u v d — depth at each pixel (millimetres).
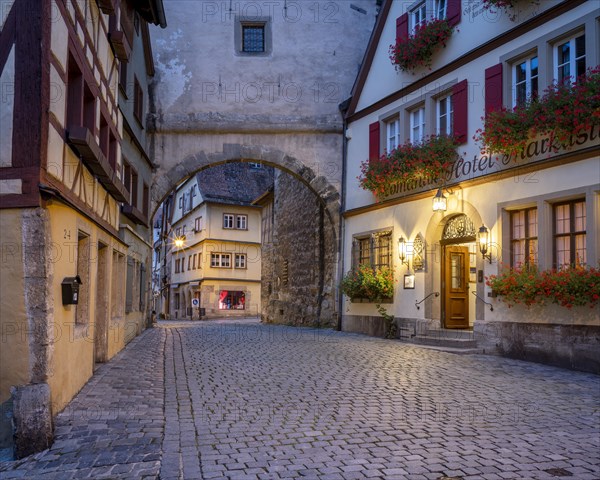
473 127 12703
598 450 5156
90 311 8016
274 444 5195
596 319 9531
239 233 40344
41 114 5574
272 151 18141
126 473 4402
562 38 10781
